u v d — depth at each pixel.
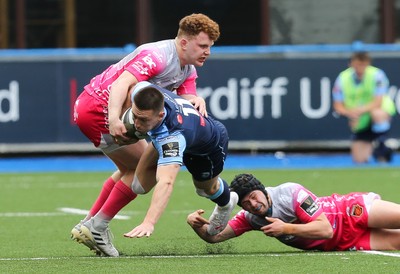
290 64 58.66
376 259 23.72
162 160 22.84
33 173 55.97
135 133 23.58
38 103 58.09
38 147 58.16
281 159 58.53
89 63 58.06
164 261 23.95
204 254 25.61
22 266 23.39
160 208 22.48
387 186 44.56
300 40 64.25
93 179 51.12
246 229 25.81
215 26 24.95
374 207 25.06
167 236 30.00
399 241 25.42
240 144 58.53
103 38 64.31
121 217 35.22
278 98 58.66
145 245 27.91
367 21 64.31
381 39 64.31
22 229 32.25
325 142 58.81
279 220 24.66
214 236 25.88
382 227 25.22
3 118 58.00
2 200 41.62
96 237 25.33
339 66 58.69
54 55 57.94
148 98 22.42
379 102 56.56
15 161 58.75
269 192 25.08
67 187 46.97
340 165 58.06
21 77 57.91
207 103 58.31
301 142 58.81
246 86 58.44
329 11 64.19
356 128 56.75
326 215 25.12
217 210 25.34
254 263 23.36
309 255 24.61
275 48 58.53
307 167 56.81
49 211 37.53
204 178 24.56
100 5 64.19
